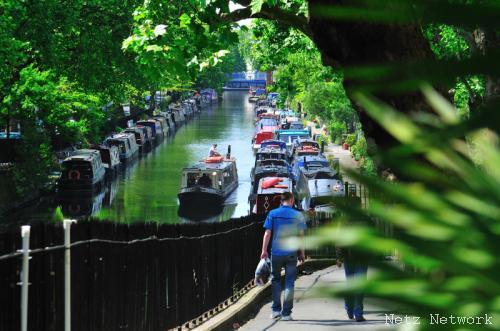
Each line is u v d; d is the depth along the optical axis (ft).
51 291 48.55
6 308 42.45
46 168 362.53
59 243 49.88
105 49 281.33
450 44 113.50
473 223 6.89
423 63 6.20
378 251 6.81
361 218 7.13
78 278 52.70
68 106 343.46
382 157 6.99
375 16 6.47
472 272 6.57
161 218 387.96
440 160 7.33
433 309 6.43
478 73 6.05
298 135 568.00
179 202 400.67
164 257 73.20
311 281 118.21
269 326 84.38
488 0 6.30
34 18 261.03
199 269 86.02
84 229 53.83
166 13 90.94
